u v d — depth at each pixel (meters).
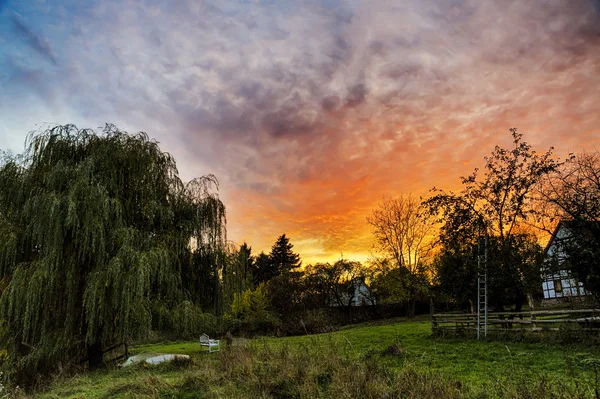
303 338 22.22
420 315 39.66
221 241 18.80
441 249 21.17
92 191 14.60
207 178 19.33
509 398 6.85
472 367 10.97
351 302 44.50
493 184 18.75
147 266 14.57
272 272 72.12
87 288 14.04
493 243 18.64
